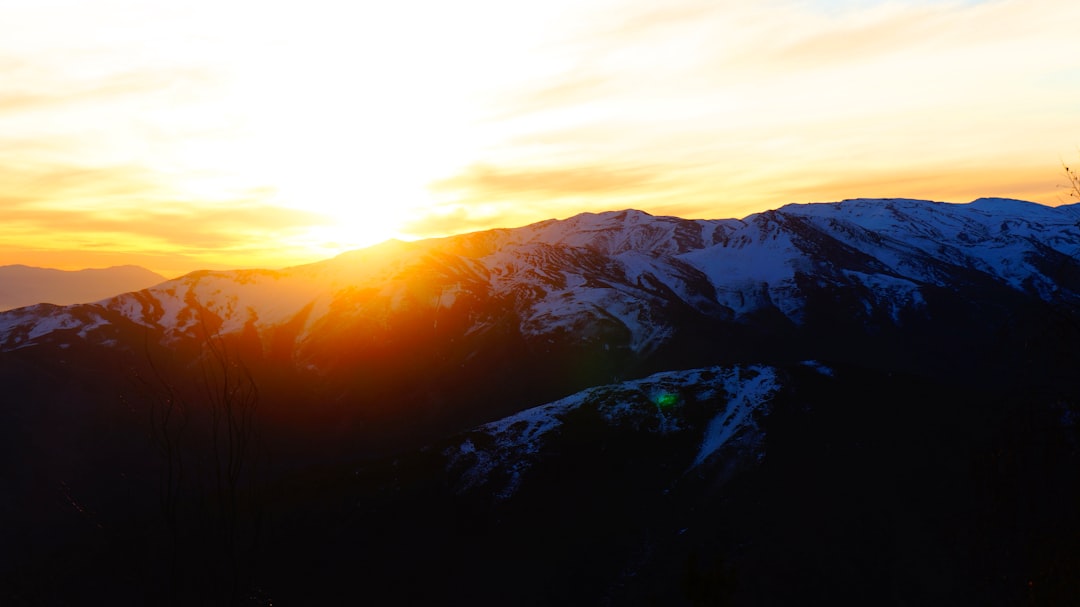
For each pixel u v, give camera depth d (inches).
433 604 2129.7
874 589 1830.7
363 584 2197.3
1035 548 601.3
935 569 1793.8
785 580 1915.6
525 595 2113.7
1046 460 608.4
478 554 2313.0
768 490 2342.5
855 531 2063.2
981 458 673.0
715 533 2171.5
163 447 569.0
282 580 2126.0
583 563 2196.1
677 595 1905.8
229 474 554.6
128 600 1834.4
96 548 2102.6
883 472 2345.0
